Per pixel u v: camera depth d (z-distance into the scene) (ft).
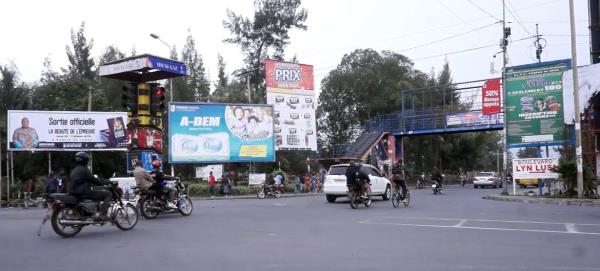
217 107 127.65
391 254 30.71
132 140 82.12
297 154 172.04
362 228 43.65
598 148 90.94
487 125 153.38
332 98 212.23
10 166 137.69
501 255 30.01
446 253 30.83
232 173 136.77
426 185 181.27
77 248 33.94
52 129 125.29
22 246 34.91
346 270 26.30
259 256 30.45
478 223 46.29
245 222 49.29
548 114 96.02
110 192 42.22
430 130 165.68
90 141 128.26
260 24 207.41
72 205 39.81
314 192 131.64
